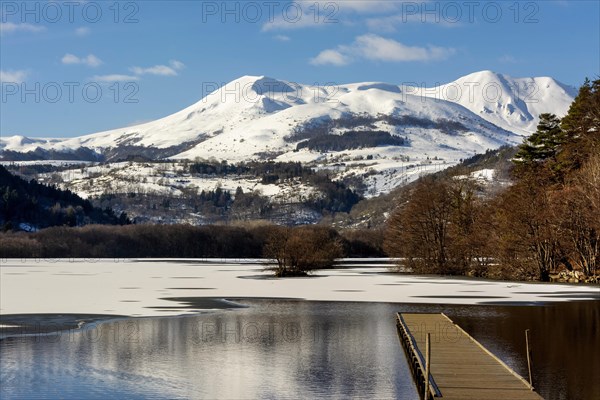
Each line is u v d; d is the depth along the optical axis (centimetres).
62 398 2934
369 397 2942
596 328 4675
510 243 10669
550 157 11956
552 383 3036
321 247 14288
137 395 2978
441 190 12412
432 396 2714
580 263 10406
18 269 13912
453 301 6700
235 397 2947
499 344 4031
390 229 12838
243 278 10581
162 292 7719
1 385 3125
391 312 5738
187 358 3703
